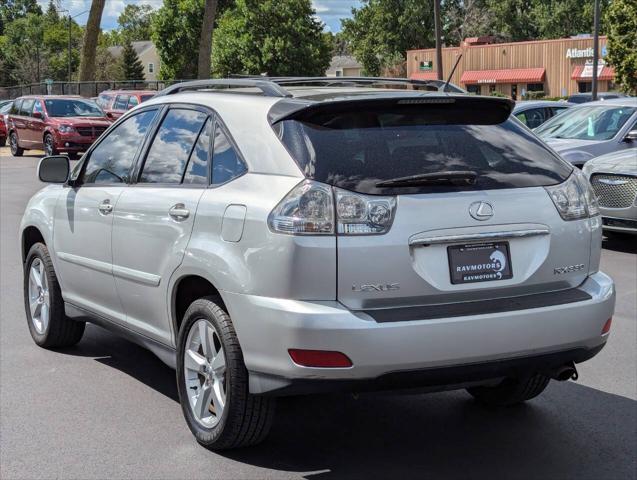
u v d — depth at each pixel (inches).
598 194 431.5
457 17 3432.6
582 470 171.8
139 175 207.9
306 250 154.1
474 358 158.9
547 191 171.2
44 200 253.3
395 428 195.9
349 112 166.6
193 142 191.9
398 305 158.1
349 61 4547.2
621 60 1502.2
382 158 161.3
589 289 174.1
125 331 216.7
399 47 3476.9
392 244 156.2
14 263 401.7
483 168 167.8
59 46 5083.7
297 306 154.5
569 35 3486.7
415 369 155.7
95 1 1601.9
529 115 733.9
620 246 452.1
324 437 190.5
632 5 1467.8
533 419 200.7
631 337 270.1
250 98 181.8
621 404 210.4
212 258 170.7
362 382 154.8
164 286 190.1
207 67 1635.1
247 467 174.1
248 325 162.4
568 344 167.8
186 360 185.9
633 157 434.3
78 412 206.2
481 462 176.1
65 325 253.9
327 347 152.6
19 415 204.2
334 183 156.6
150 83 1983.3
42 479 168.4
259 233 160.4
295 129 165.0
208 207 176.1
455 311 158.4
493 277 164.7
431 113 172.7
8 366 243.1
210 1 1615.4
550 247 169.9
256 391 164.7
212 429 178.7
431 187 161.3
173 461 176.9
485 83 2559.1
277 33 3129.9
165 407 210.2
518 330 161.3
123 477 169.0
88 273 227.0
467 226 161.5
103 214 216.2
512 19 3550.7
